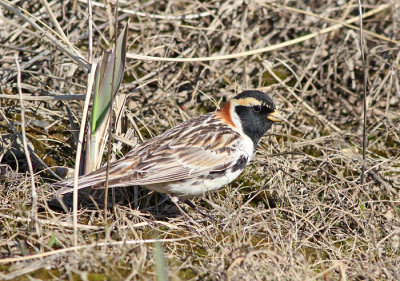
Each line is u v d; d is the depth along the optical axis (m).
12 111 12.37
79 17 14.70
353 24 15.82
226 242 9.32
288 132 13.05
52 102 12.68
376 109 13.77
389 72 14.10
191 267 8.38
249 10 14.82
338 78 14.92
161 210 10.71
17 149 11.20
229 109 10.85
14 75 12.77
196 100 13.81
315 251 9.52
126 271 7.94
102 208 10.16
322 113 14.21
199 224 10.20
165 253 8.86
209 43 14.54
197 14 15.41
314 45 15.70
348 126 14.01
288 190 11.10
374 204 10.85
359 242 9.89
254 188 11.46
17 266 7.71
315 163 11.38
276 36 15.75
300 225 9.98
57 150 11.74
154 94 13.73
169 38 15.10
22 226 8.98
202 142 10.16
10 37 14.05
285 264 8.26
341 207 10.41
